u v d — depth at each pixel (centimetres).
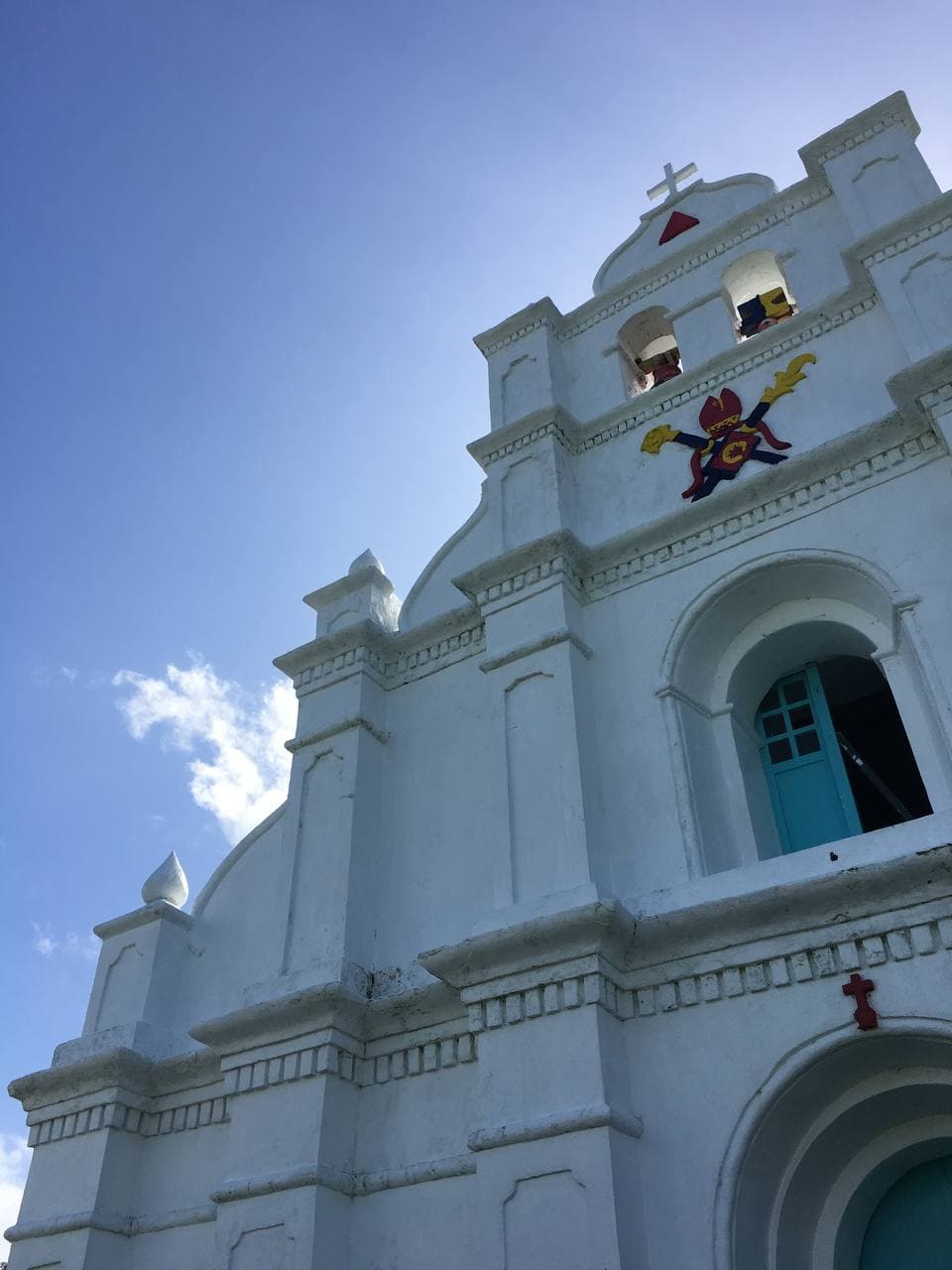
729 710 1062
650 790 993
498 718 1085
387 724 1245
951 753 859
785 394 1183
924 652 905
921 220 1158
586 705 1063
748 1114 779
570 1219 761
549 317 1488
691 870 927
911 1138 830
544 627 1116
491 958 895
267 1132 962
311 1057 979
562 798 986
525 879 960
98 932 1294
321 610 1390
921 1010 751
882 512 1011
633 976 879
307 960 1055
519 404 1410
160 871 1315
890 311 1112
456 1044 954
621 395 1375
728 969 840
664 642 1073
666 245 1507
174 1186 1062
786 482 1081
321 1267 877
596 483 1277
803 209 1362
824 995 795
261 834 1295
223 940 1232
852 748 1131
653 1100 823
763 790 1058
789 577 1052
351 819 1135
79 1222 1036
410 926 1070
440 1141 918
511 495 1302
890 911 793
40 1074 1147
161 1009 1192
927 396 1000
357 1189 932
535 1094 828
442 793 1148
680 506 1177
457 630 1256
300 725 1259
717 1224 749
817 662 1115
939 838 803
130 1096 1116
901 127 1315
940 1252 827
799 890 813
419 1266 869
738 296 1459
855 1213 838
